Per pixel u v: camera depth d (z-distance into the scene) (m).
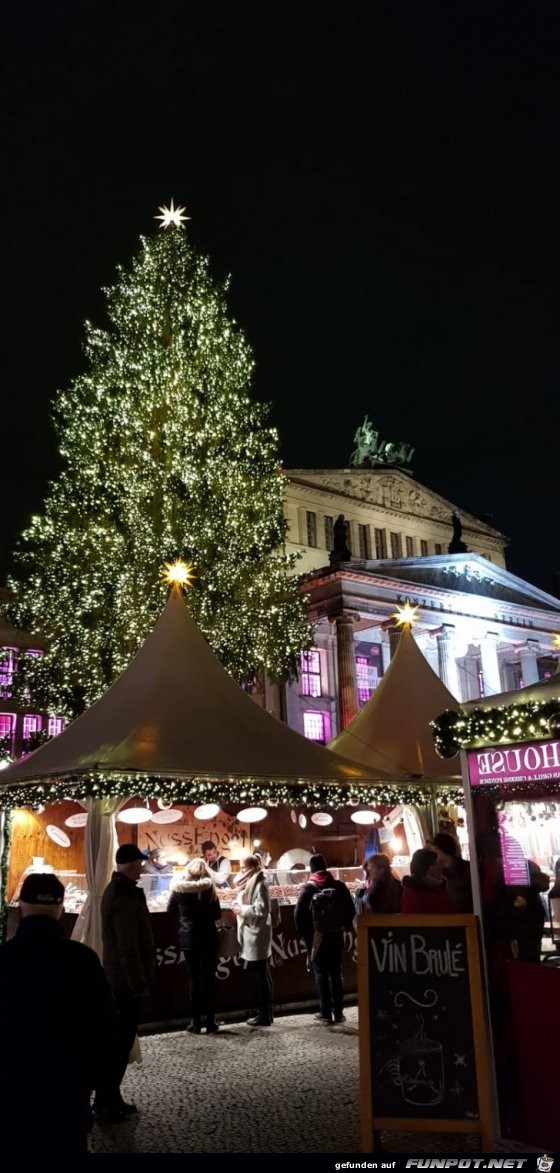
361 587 52.47
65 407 35.16
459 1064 7.29
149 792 14.16
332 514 60.75
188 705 15.09
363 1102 7.36
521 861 8.02
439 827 18.75
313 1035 12.32
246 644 33.00
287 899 18.59
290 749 15.43
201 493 32.94
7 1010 4.34
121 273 37.28
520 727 7.59
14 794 16.20
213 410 34.16
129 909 9.51
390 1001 7.59
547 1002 7.09
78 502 33.84
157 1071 10.52
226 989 13.97
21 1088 4.16
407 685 21.53
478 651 62.81
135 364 34.50
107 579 32.03
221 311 36.88
